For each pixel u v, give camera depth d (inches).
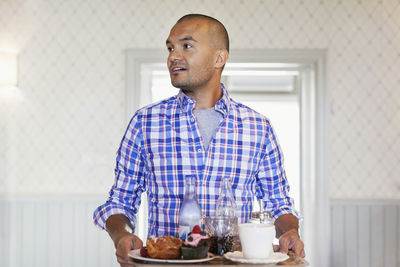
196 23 58.4
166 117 61.5
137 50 154.2
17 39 156.1
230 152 60.9
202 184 59.9
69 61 156.1
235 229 52.9
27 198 154.6
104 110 155.9
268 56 154.0
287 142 203.8
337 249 153.8
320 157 153.6
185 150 60.3
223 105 61.7
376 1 154.9
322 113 154.0
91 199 154.7
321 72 154.3
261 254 48.3
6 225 154.2
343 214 154.3
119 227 55.4
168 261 46.6
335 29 155.1
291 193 201.3
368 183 155.3
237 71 163.8
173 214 59.9
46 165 156.1
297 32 154.8
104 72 155.7
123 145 63.0
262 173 63.9
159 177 60.9
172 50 59.1
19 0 155.9
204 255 48.1
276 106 204.2
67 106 156.0
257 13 154.8
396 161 155.1
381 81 155.1
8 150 156.1
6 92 155.8
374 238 153.8
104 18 155.6
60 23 156.1
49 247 154.6
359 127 155.2
